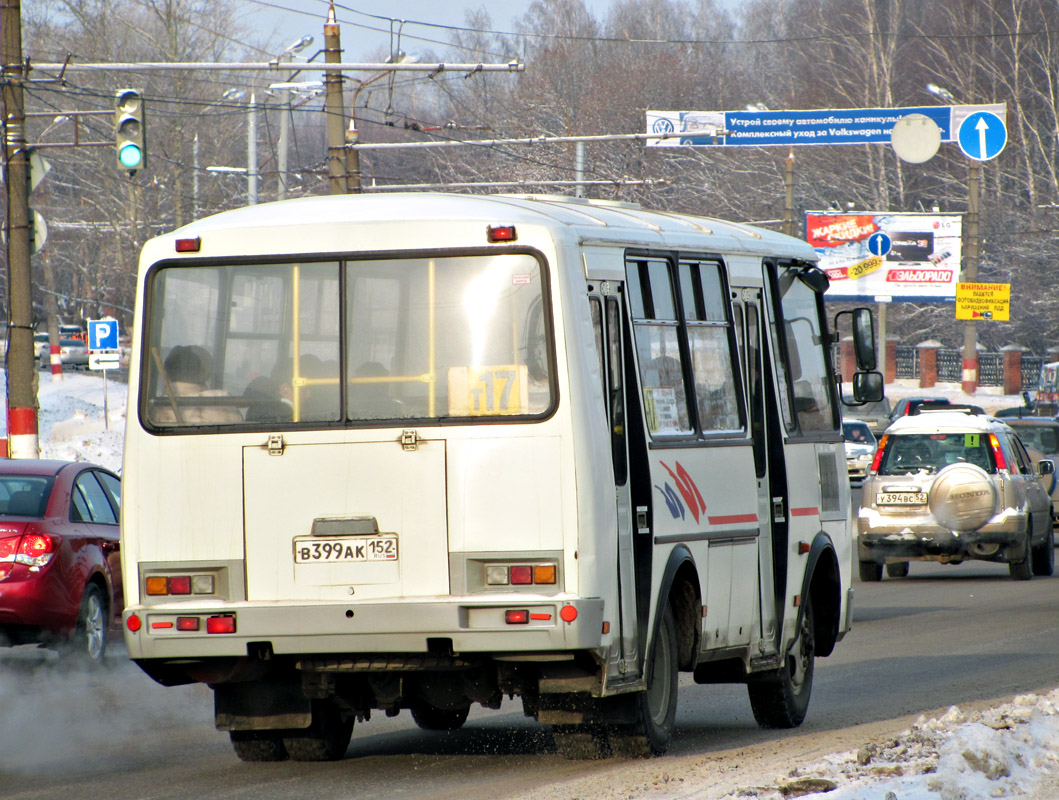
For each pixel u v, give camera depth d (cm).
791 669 3916
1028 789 2656
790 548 3906
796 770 2856
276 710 3266
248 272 3100
